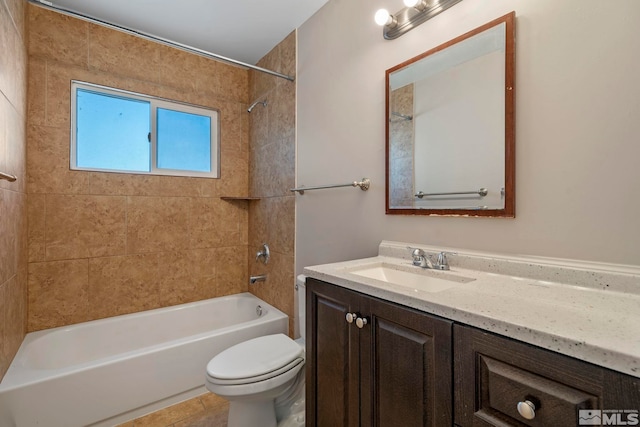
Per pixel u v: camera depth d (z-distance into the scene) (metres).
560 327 0.59
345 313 1.00
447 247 1.24
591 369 0.52
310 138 1.99
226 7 1.91
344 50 1.73
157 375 1.70
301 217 2.09
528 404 0.58
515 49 1.04
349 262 1.31
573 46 0.91
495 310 0.69
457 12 1.21
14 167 1.51
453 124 1.22
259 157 2.58
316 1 1.84
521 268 1.00
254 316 2.48
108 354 2.04
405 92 1.40
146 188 2.27
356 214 1.66
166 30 2.16
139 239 2.24
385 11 1.36
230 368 1.38
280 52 2.29
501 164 1.07
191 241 2.47
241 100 2.71
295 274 2.15
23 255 1.73
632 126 0.82
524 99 1.02
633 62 0.82
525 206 1.02
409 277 1.22
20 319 1.68
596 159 0.88
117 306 2.16
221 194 2.62
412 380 0.79
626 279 0.81
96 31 2.05
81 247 2.03
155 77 2.29
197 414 1.69
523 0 1.02
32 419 1.35
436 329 0.74
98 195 2.08
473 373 0.67
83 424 1.48
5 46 1.35
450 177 1.23
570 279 0.90
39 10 1.86
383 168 1.50
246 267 2.75
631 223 0.82
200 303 2.44
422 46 1.34
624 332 0.56
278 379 1.39
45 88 1.89
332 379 1.06
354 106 1.67
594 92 0.88
